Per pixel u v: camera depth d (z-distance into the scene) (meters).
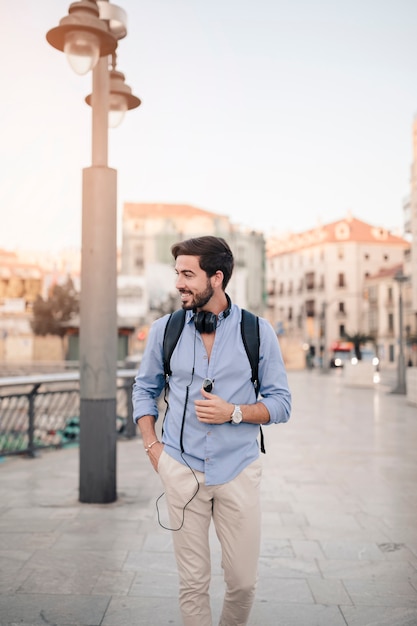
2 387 7.33
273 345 2.56
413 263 51.22
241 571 2.48
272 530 4.97
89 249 5.52
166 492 2.51
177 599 3.54
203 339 2.51
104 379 5.65
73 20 4.79
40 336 60.50
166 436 2.55
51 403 8.95
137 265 64.69
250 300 65.44
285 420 2.56
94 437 5.65
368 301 81.31
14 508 5.50
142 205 67.75
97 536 4.69
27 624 3.20
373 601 3.55
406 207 52.88
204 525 2.50
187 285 2.45
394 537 4.79
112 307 5.62
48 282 72.81
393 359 76.25
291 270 95.88
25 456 8.14
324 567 4.11
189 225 65.19
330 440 10.15
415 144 50.09
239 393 2.50
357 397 19.91
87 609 3.39
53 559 4.18
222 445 2.44
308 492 6.37
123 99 6.11
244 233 66.00
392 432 11.18
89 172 5.50
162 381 2.71
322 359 71.56
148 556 4.25
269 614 3.36
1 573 3.91
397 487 6.62
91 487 5.68
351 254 87.94
